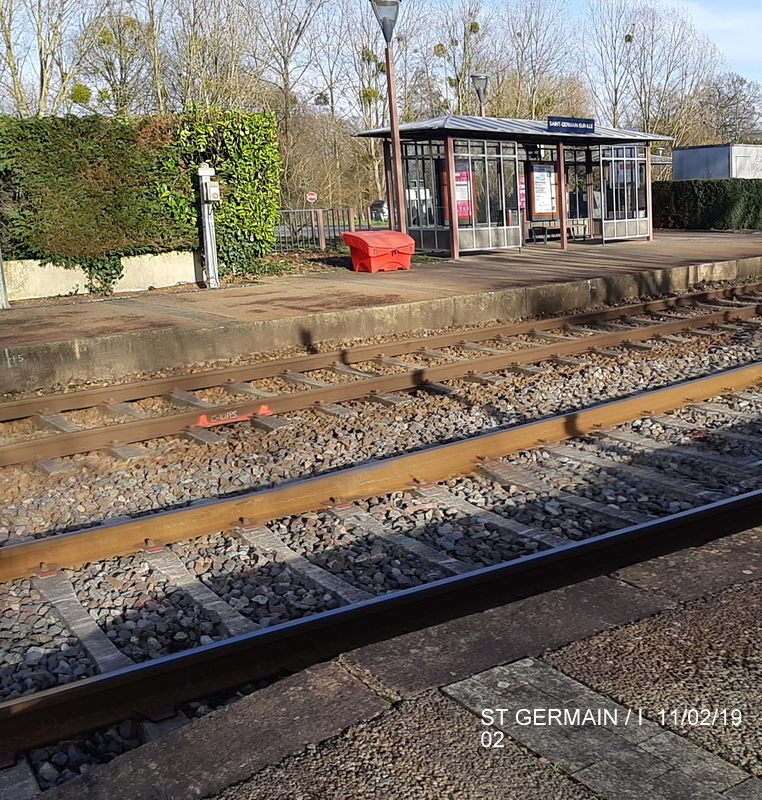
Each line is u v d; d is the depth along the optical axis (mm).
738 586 4422
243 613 5176
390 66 21828
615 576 4586
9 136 17781
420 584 5492
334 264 23141
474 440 7625
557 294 16781
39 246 18203
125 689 4105
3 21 31625
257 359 12883
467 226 24969
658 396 9195
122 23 38000
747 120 72062
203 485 7562
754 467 7434
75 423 9766
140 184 19266
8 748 3797
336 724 3373
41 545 5688
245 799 2990
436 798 2945
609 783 2969
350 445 8516
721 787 2930
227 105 39750
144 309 15508
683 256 23156
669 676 3605
